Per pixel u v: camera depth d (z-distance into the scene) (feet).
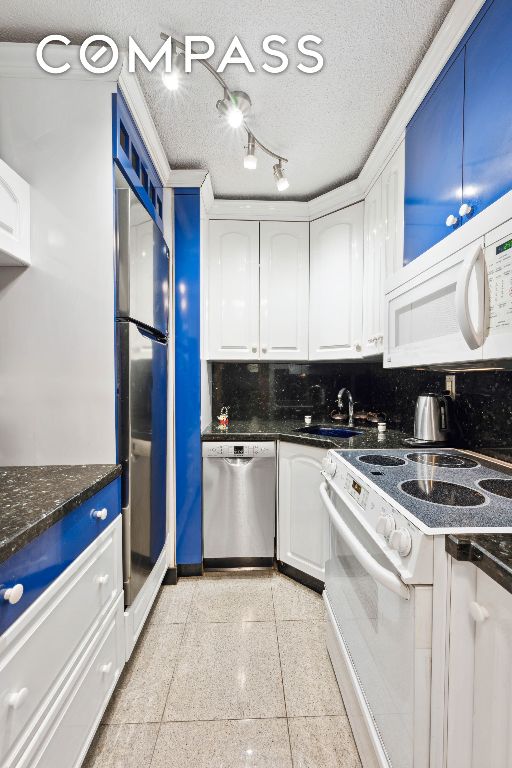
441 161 4.24
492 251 3.09
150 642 5.43
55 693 2.82
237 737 3.98
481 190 3.52
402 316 4.88
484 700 2.31
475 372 4.99
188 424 7.11
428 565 2.50
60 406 4.38
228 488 7.27
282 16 3.87
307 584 6.89
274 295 7.98
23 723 2.40
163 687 4.62
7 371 4.35
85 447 4.39
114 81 4.29
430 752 2.51
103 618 3.80
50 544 2.80
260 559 7.52
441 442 5.42
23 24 3.99
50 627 2.77
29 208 4.26
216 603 6.38
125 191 4.39
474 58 3.59
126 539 4.44
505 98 3.19
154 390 5.60
